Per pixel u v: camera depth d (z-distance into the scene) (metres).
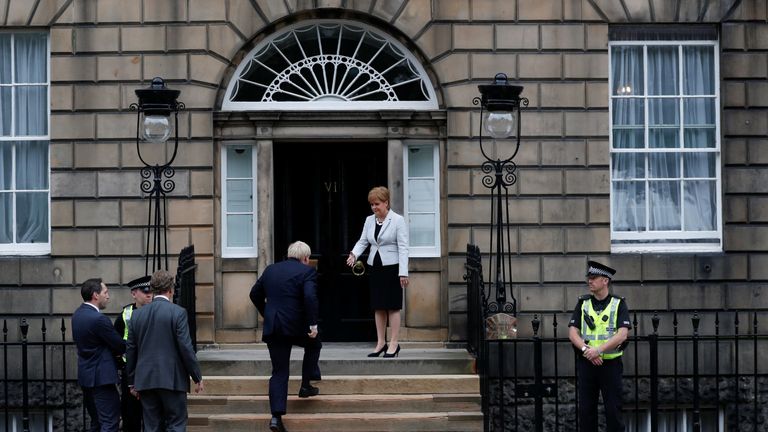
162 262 13.96
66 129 13.99
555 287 14.07
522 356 13.89
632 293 14.13
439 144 14.22
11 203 14.34
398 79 14.36
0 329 13.94
